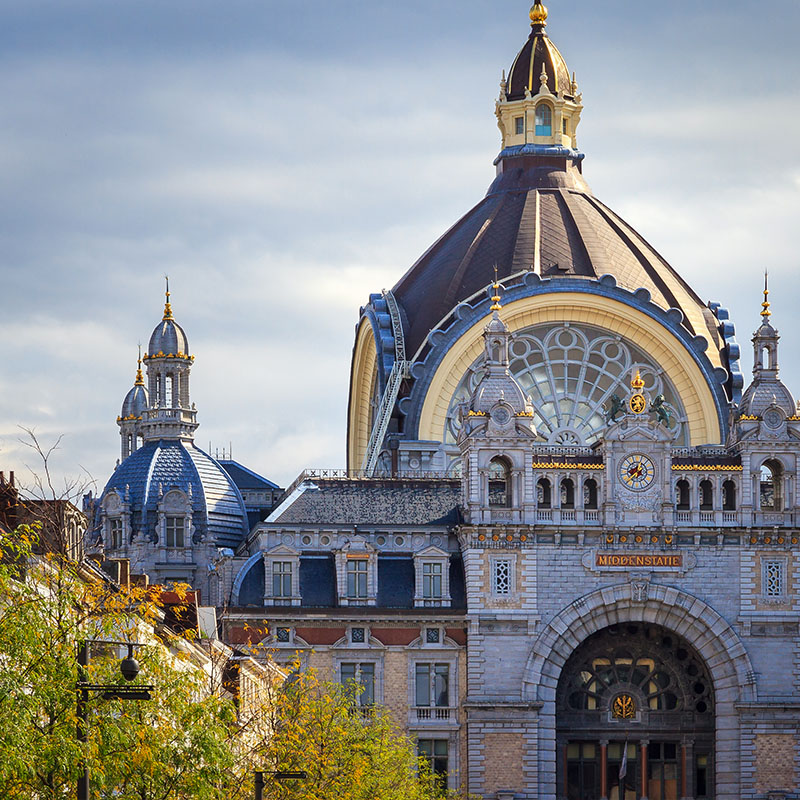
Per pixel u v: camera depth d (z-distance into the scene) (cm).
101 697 7025
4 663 6800
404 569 15412
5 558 7581
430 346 17825
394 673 15112
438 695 15162
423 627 15162
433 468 17588
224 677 10988
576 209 19212
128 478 17962
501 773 15088
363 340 19150
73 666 6919
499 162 19862
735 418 15962
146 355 18438
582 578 15375
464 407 15725
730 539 15550
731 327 19125
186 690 7769
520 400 15575
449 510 15888
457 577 15450
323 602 15212
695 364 18062
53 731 6781
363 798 11062
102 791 7256
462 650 15212
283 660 14925
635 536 15450
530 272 17925
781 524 15600
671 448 16112
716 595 15500
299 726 10069
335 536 15412
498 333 15762
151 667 7425
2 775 6419
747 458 15612
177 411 18225
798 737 15412
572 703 15588
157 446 18150
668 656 15688
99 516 18112
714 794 15538
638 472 15512
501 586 15288
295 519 15612
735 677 15438
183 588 8656
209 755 7462
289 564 15212
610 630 15650
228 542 17850
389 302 18600
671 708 15638
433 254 19300
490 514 15362
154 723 7669
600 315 18038
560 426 17950
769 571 15562
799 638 15512
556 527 15338
